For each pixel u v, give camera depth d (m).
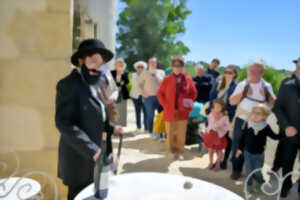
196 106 5.20
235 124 3.66
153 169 4.00
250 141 3.27
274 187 3.45
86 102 1.78
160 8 24.84
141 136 5.98
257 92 3.50
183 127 4.45
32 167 2.64
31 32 2.46
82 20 5.01
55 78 2.55
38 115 2.58
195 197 1.60
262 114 3.18
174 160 4.48
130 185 1.71
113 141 5.49
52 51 2.52
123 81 6.17
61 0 2.46
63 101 1.76
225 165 4.16
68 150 1.86
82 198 1.49
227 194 1.65
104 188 1.57
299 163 3.54
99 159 1.63
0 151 2.56
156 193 1.62
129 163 4.21
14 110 2.53
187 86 4.33
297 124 3.05
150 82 5.70
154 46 24.86
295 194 3.38
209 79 6.00
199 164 4.35
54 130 2.63
